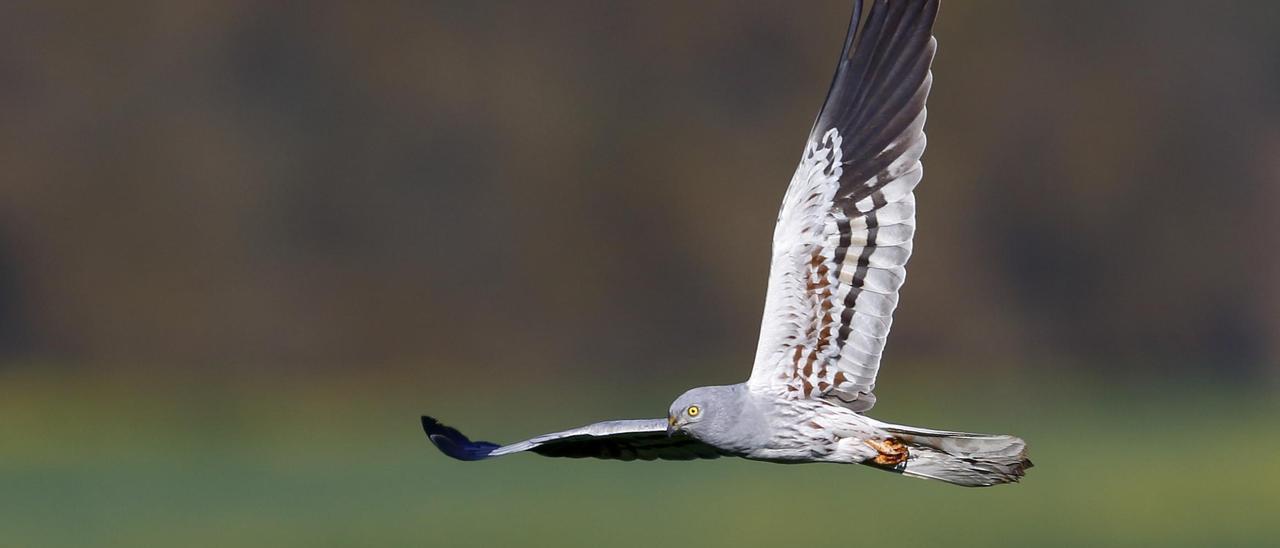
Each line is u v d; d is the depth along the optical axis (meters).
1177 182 46.09
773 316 9.02
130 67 45.38
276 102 45.91
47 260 43.59
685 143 47.19
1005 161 46.78
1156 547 19.02
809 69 47.59
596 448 10.17
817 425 8.92
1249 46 46.53
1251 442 27.42
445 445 9.81
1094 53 47.22
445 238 45.84
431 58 46.88
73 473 24.67
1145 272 45.72
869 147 8.95
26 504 21.86
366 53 46.41
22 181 43.75
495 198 46.38
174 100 45.47
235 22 45.94
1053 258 46.03
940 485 24.48
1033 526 20.69
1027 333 45.19
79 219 44.09
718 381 40.47
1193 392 37.28
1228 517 20.98
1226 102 46.34
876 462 8.91
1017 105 46.88
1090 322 45.44
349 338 44.34
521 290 45.69
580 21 48.06
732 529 20.45
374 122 46.22
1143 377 41.88
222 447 27.58
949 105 46.91
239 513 21.20
